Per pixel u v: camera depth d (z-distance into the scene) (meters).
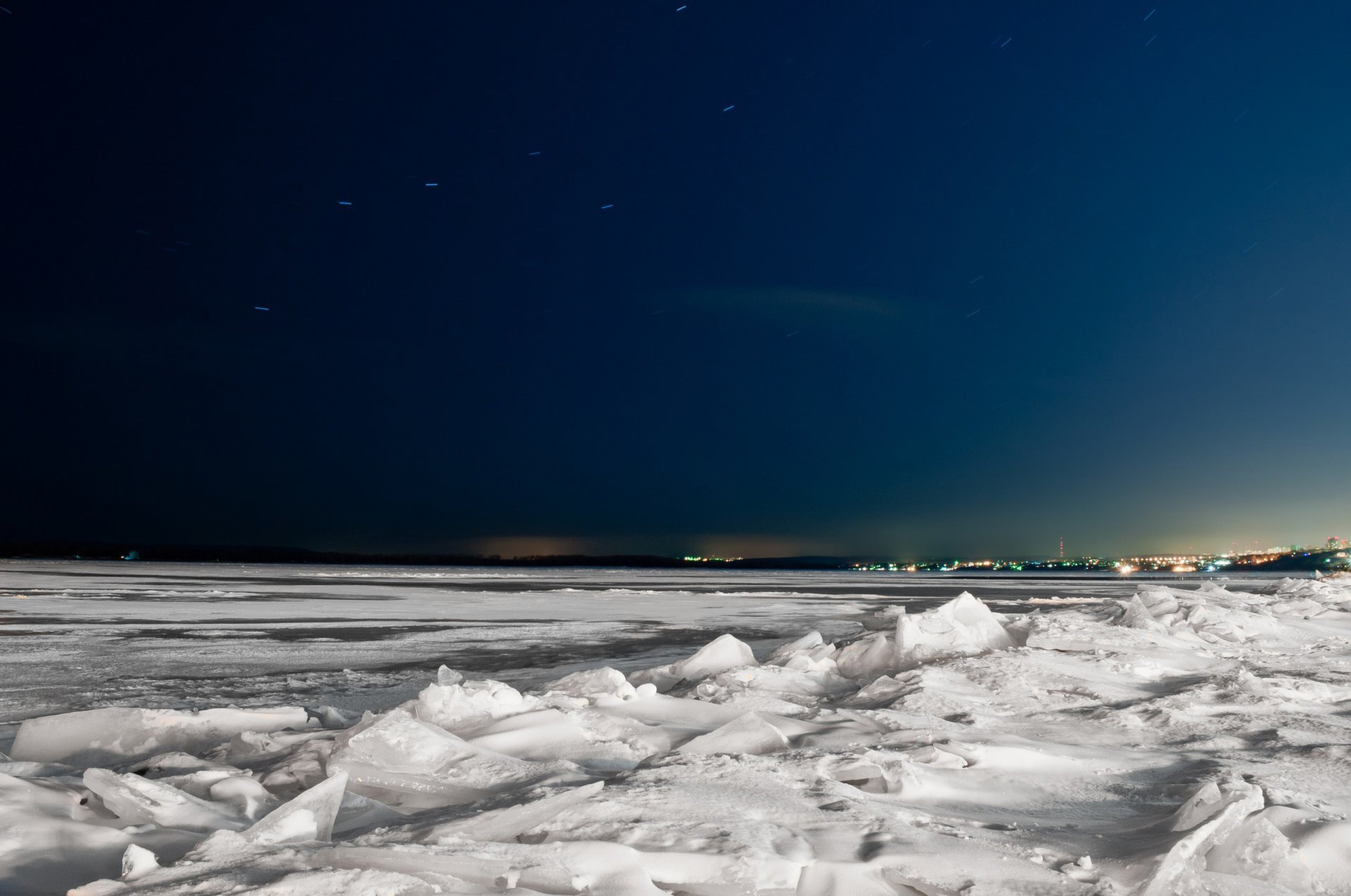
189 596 27.36
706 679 7.69
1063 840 3.28
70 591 29.27
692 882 2.74
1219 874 2.76
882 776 4.01
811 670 8.26
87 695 8.41
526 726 4.99
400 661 11.46
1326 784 4.10
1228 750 4.87
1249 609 11.90
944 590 43.69
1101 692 6.56
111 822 3.48
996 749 4.57
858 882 2.69
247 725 5.84
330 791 3.42
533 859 2.78
